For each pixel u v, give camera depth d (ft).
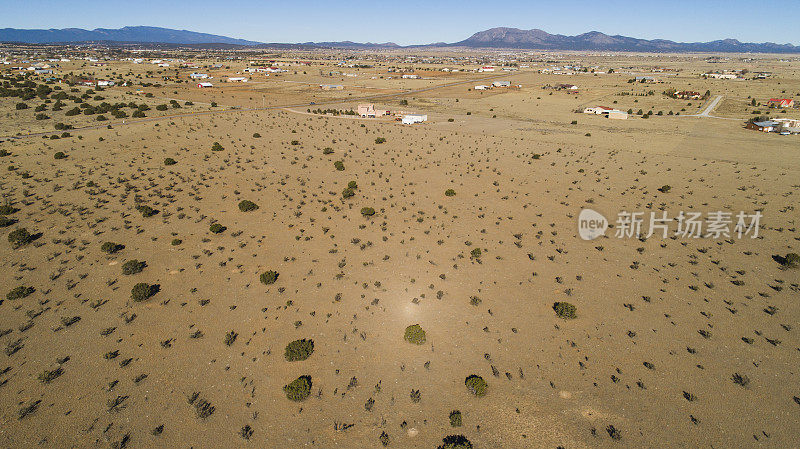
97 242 145.79
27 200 178.19
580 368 92.68
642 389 86.48
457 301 117.60
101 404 81.30
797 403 82.69
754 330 103.91
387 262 138.92
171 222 165.68
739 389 86.22
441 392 86.38
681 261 139.74
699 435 76.23
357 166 256.52
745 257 141.18
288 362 94.12
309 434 76.74
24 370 88.17
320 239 155.53
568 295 120.57
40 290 115.85
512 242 155.22
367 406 81.97
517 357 96.27
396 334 104.01
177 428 77.20
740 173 238.48
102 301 112.78
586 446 74.59
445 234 161.58
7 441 72.84
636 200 199.31
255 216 176.04
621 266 137.08
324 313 111.55
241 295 118.62
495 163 266.77
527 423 79.10
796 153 281.95
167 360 93.15
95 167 232.73
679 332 103.86
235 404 82.79
